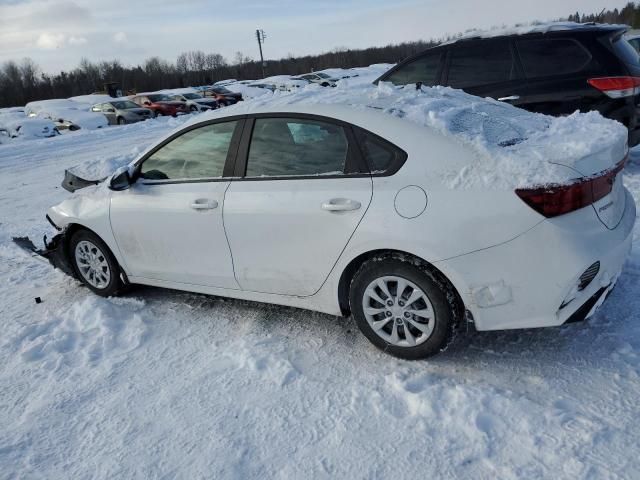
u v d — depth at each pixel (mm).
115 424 2879
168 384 3191
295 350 3410
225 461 2543
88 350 3648
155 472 2521
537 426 2527
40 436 2838
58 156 14305
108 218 4137
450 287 2918
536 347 3158
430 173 2906
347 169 3133
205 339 3664
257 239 3418
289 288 3453
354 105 3299
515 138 3154
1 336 3977
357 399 2877
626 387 2725
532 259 2701
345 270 3205
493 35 6605
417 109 3201
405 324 3072
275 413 2842
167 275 4020
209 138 3695
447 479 2312
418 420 2668
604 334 3182
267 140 3438
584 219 2715
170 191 3809
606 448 2355
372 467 2422
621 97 5836
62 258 4633
